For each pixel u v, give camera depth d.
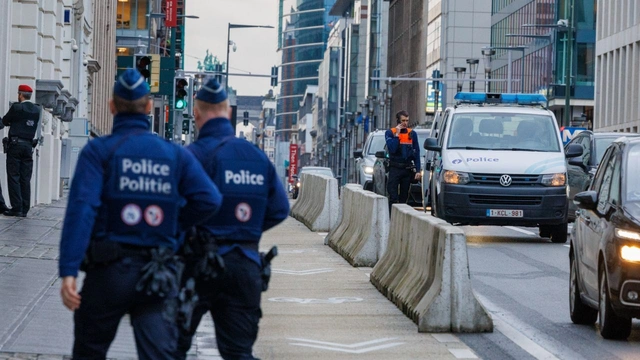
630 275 29.02
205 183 17.09
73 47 110.56
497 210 58.88
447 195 59.28
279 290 40.62
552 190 59.00
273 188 19.31
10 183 61.69
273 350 28.66
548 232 63.66
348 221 54.84
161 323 16.53
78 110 119.38
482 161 59.56
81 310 16.66
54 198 84.88
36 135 74.00
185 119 176.50
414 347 29.27
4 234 51.59
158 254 16.41
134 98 17.02
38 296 33.56
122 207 16.55
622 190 30.80
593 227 31.94
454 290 31.72
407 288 35.69
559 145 61.59
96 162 16.55
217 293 18.86
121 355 25.94
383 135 98.44
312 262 50.41
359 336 30.94
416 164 68.31
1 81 70.19
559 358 28.08
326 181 68.69
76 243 16.06
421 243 35.38
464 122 62.59
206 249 18.33
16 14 77.25
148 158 16.73
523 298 39.34
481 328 31.78
